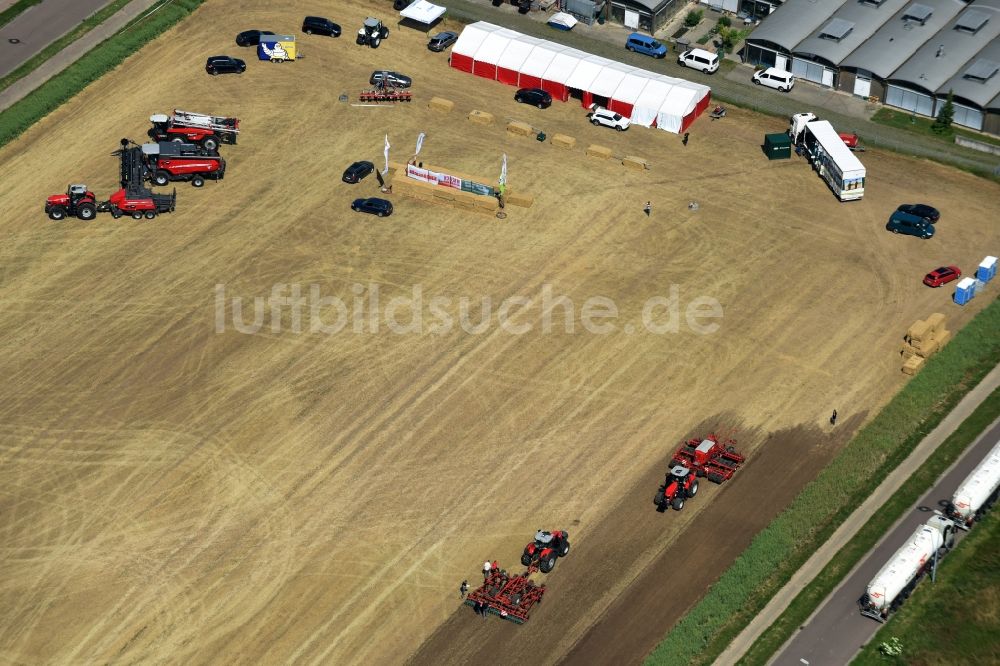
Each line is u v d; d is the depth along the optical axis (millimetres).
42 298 142500
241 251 147125
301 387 131375
